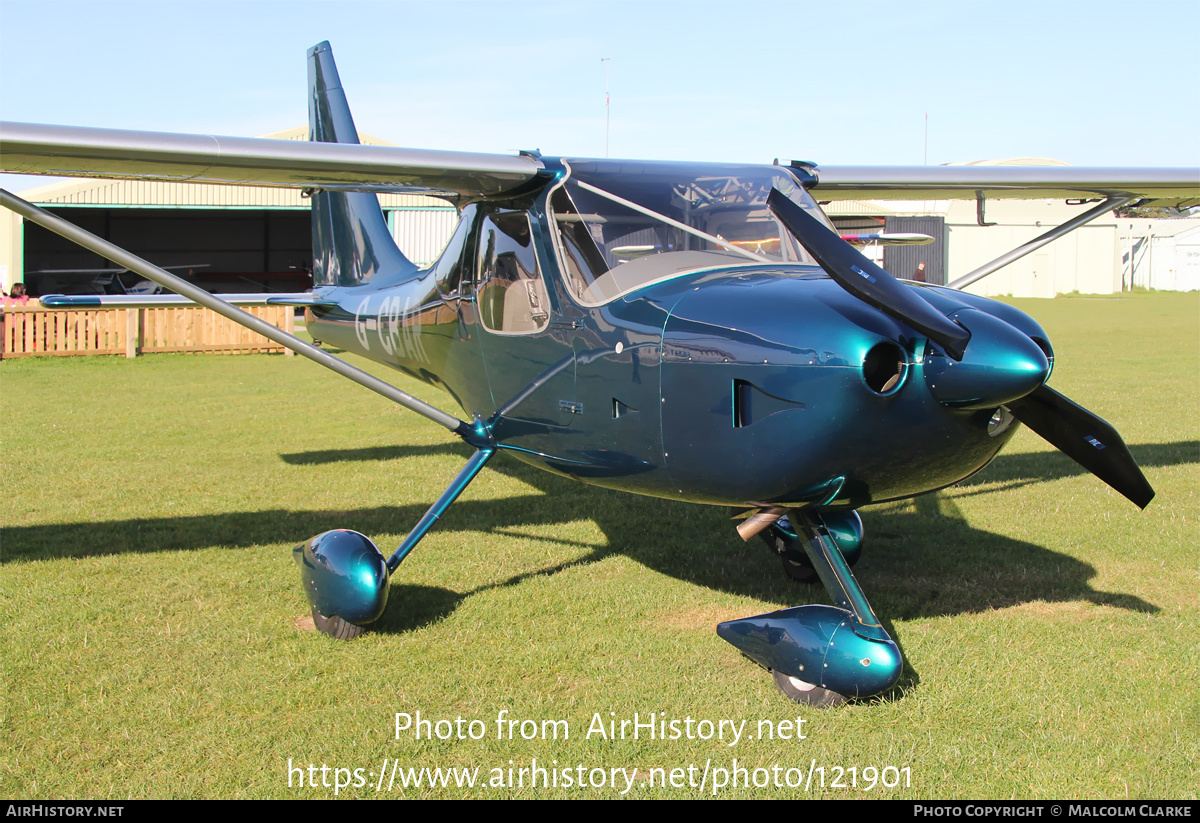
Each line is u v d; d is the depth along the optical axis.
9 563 4.52
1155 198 5.35
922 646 3.47
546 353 3.69
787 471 2.92
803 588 4.19
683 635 3.65
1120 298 35.22
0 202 3.33
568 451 3.72
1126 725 2.85
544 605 3.97
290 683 3.21
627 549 4.80
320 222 6.71
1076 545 4.78
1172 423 8.05
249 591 4.16
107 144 3.38
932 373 2.77
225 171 3.77
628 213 3.54
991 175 4.79
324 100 7.09
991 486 6.07
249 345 16.19
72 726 2.90
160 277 3.63
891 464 2.90
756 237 3.56
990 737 2.80
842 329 2.79
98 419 8.94
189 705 3.04
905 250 35.06
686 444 3.13
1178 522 5.14
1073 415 3.29
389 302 5.25
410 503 5.79
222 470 6.72
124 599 4.04
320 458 7.17
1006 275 36.88
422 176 3.74
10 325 14.84
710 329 3.03
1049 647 3.45
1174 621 3.71
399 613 3.87
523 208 3.84
